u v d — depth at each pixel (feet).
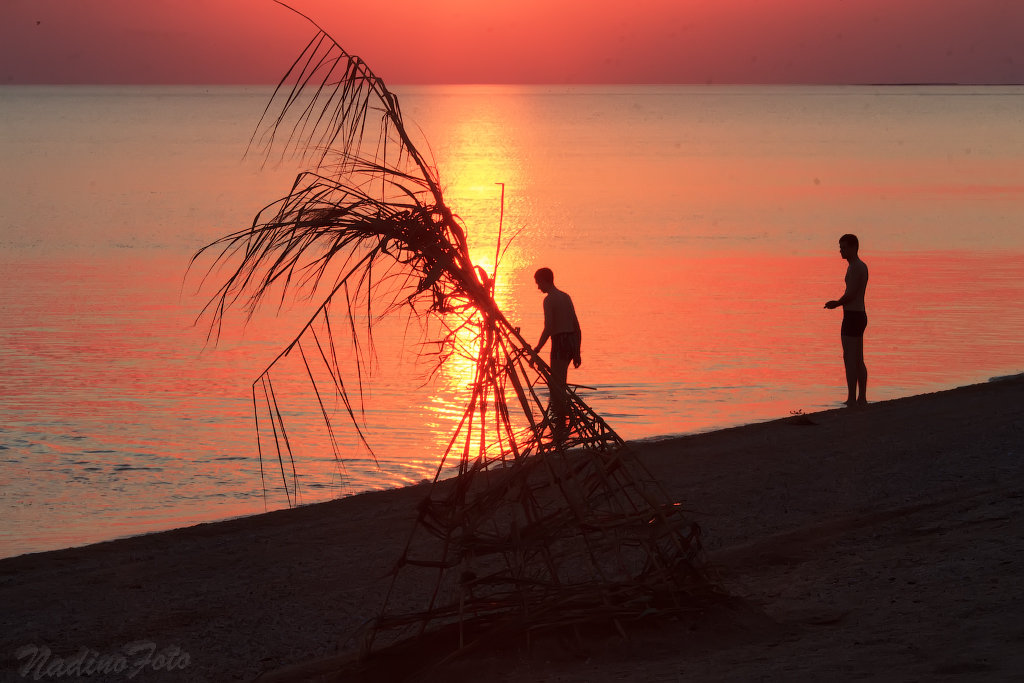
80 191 312.71
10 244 199.11
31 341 110.73
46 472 66.08
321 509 54.03
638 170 410.72
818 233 215.92
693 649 30.60
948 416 70.59
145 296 141.28
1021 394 77.66
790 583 38.27
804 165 423.64
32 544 52.75
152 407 83.35
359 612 38.14
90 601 39.99
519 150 573.33
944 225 223.92
